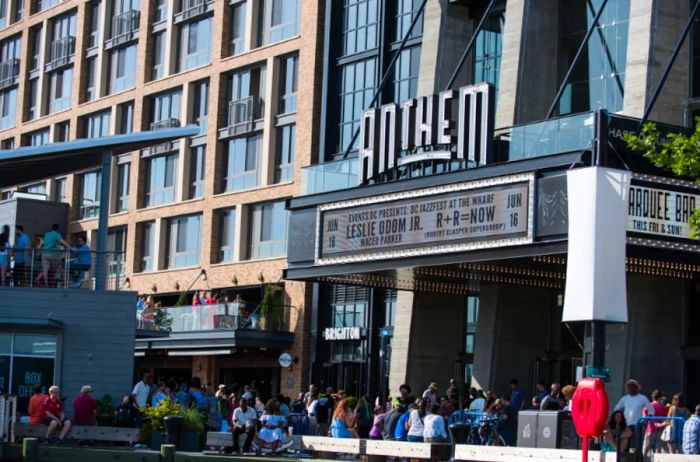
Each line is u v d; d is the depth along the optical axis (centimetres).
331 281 4028
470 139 3519
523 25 4031
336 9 5441
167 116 6431
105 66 6931
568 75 3425
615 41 3859
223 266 5847
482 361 4000
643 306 3538
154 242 6366
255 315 5328
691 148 2744
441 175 3503
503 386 3962
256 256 5734
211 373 5812
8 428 2978
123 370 3728
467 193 3416
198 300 5591
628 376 3491
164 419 3169
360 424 3572
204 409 3597
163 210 6303
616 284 2819
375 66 5175
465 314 4381
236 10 6062
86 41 7094
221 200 5925
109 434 3200
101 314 3734
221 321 5334
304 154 5450
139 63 6612
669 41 3616
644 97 3550
